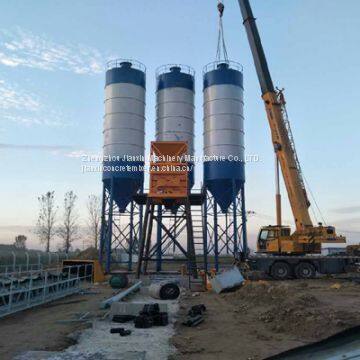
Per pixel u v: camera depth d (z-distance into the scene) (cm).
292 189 3053
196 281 2662
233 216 3566
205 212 3612
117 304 1364
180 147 3228
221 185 3675
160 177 3191
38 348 970
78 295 2166
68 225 5991
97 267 2978
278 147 3111
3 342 1042
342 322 1173
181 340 1077
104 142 3706
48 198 5991
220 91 3759
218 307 1736
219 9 3856
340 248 3347
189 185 3659
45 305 1784
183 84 3838
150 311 1303
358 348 250
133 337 1109
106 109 3747
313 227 3047
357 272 3086
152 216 3344
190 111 3841
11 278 1733
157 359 905
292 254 3169
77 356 782
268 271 3119
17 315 1515
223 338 1118
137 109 3744
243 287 2114
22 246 6103
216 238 3666
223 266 4569
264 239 3216
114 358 779
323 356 258
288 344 1052
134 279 2834
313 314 1273
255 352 973
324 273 3080
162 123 3794
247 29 3388
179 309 1650
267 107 3198
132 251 3875
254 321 1380
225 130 3691
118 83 3731
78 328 1219
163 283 2058
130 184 3653
